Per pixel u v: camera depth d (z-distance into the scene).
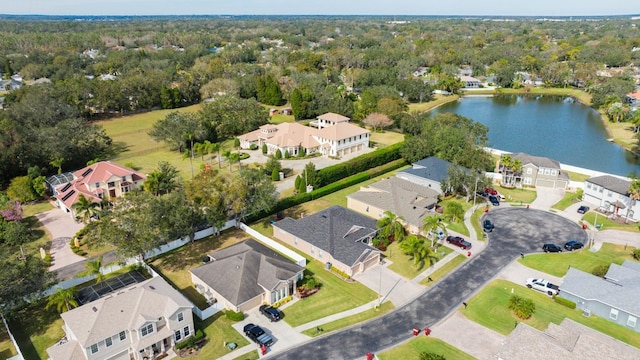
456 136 97.88
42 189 84.38
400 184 79.50
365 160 97.50
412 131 128.38
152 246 57.31
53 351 41.78
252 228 71.75
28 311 51.53
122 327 43.12
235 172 97.50
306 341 46.38
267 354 44.56
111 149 116.88
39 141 94.94
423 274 58.72
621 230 70.31
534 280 55.41
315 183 87.06
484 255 63.31
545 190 87.81
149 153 114.31
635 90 171.62
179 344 45.31
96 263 55.03
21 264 50.66
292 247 66.19
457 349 45.09
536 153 118.56
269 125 121.25
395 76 198.25
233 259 55.47
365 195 76.81
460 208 72.38
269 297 51.69
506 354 40.56
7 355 44.56
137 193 62.94
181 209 60.84
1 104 148.50
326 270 59.66
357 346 45.59
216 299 52.84
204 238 68.62
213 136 123.25
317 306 52.16
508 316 50.25
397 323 49.16
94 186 81.69
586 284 52.38
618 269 55.03
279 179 94.06
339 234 63.22
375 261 61.25
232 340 46.66
